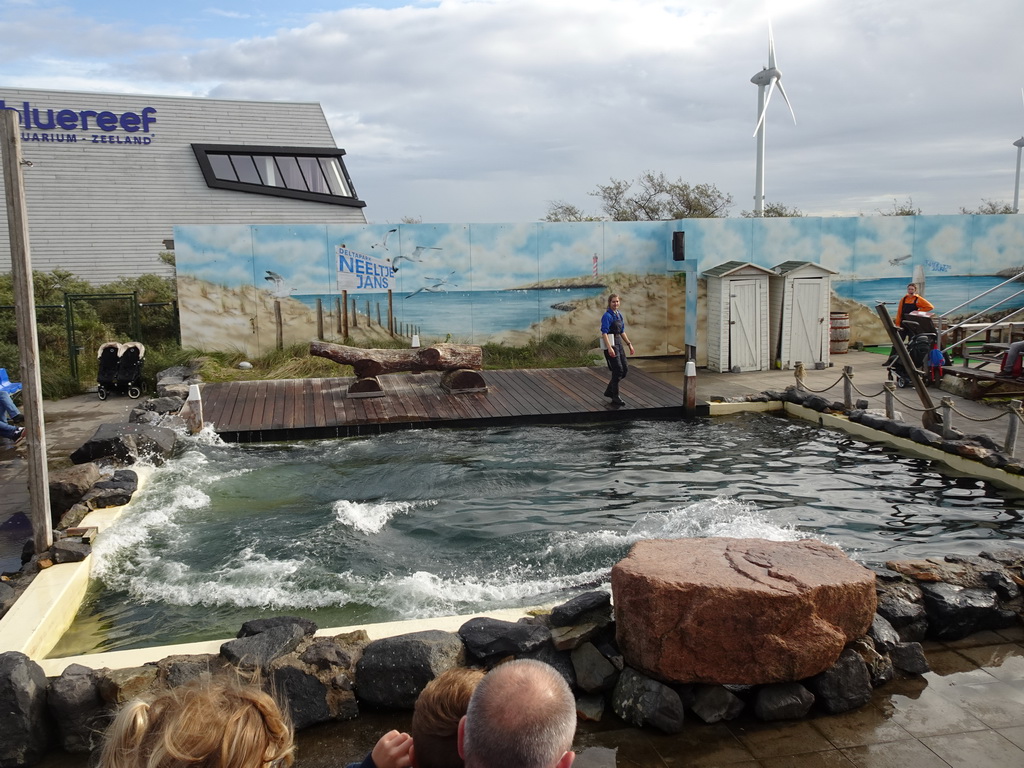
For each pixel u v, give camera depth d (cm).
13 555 718
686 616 412
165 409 1307
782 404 1386
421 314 1872
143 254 2834
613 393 1376
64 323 1856
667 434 1200
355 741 405
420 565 667
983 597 507
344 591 616
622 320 1368
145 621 580
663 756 388
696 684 425
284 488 920
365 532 755
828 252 1962
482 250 1873
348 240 1812
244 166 2911
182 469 1002
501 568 655
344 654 439
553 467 998
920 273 2022
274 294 1797
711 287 1784
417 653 426
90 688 412
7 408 1198
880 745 391
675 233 1831
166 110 2823
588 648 449
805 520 769
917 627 493
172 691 193
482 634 452
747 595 410
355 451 1115
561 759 173
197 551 712
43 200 2759
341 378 1606
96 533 731
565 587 609
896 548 686
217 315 1780
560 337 1908
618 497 859
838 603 426
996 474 913
